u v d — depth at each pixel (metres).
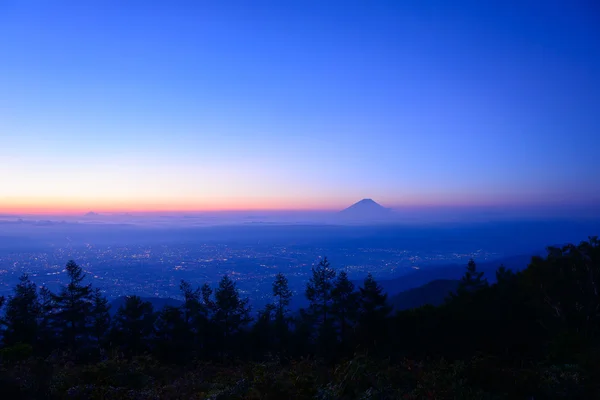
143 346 21.11
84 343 23.50
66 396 7.01
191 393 7.97
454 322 15.07
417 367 8.03
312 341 22.11
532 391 6.49
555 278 14.32
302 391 6.47
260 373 7.56
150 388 8.24
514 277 18.77
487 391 6.55
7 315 22.86
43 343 22.45
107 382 7.84
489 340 13.47
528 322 14.41
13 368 8.36
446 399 6.14
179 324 22.59
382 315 21.95
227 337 24.45
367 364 7.37
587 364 7.89
